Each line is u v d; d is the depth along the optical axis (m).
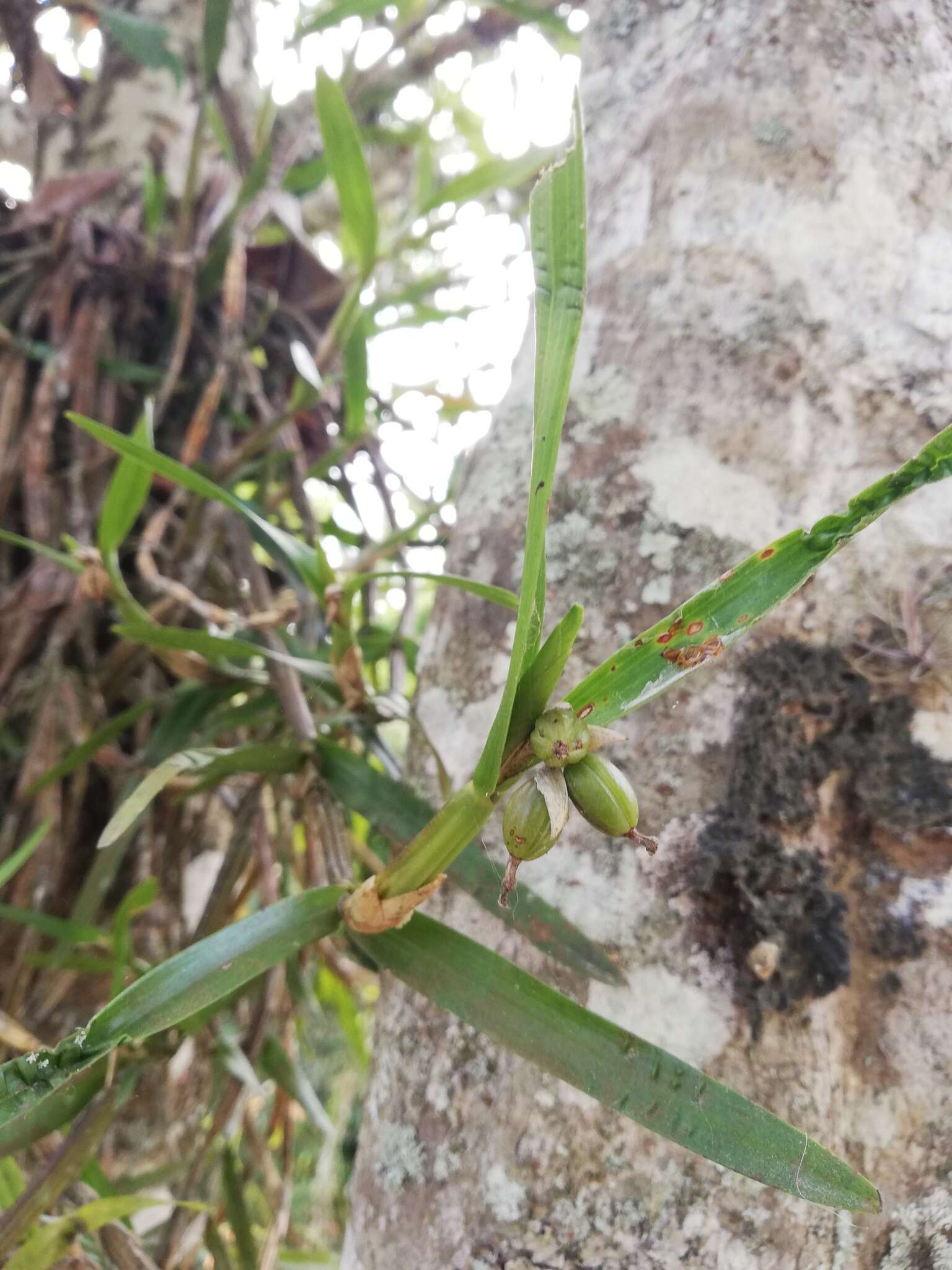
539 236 0.15
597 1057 0.19
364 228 0.37
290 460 0.49
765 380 0.28
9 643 0.41
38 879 0.39
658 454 0.28
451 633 0.31
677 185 0.30
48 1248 0.25
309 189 0.54
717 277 0.29
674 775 0.26
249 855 0.38
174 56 0.46
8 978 0.40
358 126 0.57
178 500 0.40
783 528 0.27
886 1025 0.24
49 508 0.44
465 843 0.19
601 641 0.27
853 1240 0.23
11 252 0.48
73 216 0.46
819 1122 0.23
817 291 0.28
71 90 0.57
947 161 0.30
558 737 0.16
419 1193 0.25
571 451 0.29
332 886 0.22
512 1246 0.24
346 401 0.44
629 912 0.25
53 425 0.46
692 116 0.31
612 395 0.29
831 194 0.29
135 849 0.45
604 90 0.34
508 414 0.33
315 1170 0.80
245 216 0.44
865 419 0.27
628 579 0.28
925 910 0.25
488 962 0.21
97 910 0.44
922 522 0.26
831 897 0.24
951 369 0.27
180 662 0.37
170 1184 0.49
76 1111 0.25
